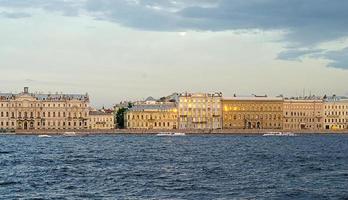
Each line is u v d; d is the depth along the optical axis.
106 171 93.94
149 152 149.38
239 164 108.88
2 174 87.50
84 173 90.31
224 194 67.19
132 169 97.75
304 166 104.25
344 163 111.56
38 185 74.31
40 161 115.25
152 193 67.75
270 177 84.56
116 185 74.69
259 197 65.19
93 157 128.75
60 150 156.38
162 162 114.31
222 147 176.75
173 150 159.38
